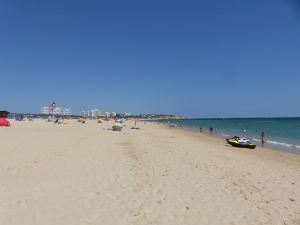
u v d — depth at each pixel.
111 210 4.52
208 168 8.92
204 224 4.27
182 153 12.30
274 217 4.79
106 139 17.34
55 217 4.00
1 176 6.09
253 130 44.44
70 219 3.98
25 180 5.95
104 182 6.32
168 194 5.75
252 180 7.57
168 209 4.83
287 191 6.61
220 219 4.54
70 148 11.58
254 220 4.59
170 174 7.69
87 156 9.83
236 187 6.69
